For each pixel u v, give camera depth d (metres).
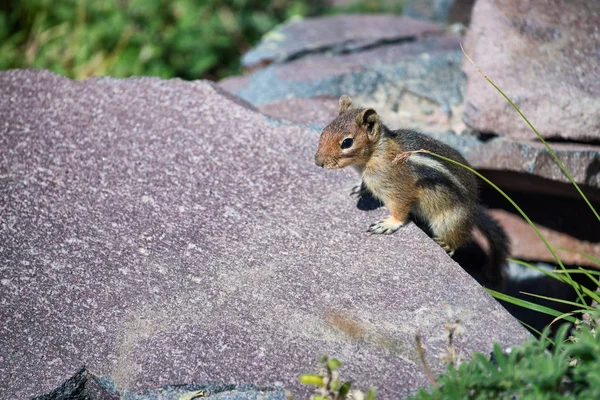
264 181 10.53
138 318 8.78
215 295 9.02
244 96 14.95
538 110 12.03
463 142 12.61
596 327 8.02
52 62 18.02
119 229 9.84
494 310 8.73
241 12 19.72
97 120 11.39
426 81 14.55
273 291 9.04
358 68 15.06
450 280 9.12
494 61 12.68
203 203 10.21
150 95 11.81
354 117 9.80
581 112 11.76
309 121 12.52
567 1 13.46
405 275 9.20
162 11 18.92
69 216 10.01
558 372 6.77
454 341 8.34
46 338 8.60
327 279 9.17
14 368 8.34
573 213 12.86
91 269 9.34
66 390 8.21
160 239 9.73
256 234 9.79
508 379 6.90
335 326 8.60
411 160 9.95
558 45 12.71
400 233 9.84
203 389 8.08
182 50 18.52
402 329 8.53
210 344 8.45
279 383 8.05
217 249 9.60
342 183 10.57
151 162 10.77
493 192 13.37
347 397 7.77
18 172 10.59
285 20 20.23
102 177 10.55
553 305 12.38
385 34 16.70
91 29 18.41
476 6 13.86
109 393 8.24
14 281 9.18
